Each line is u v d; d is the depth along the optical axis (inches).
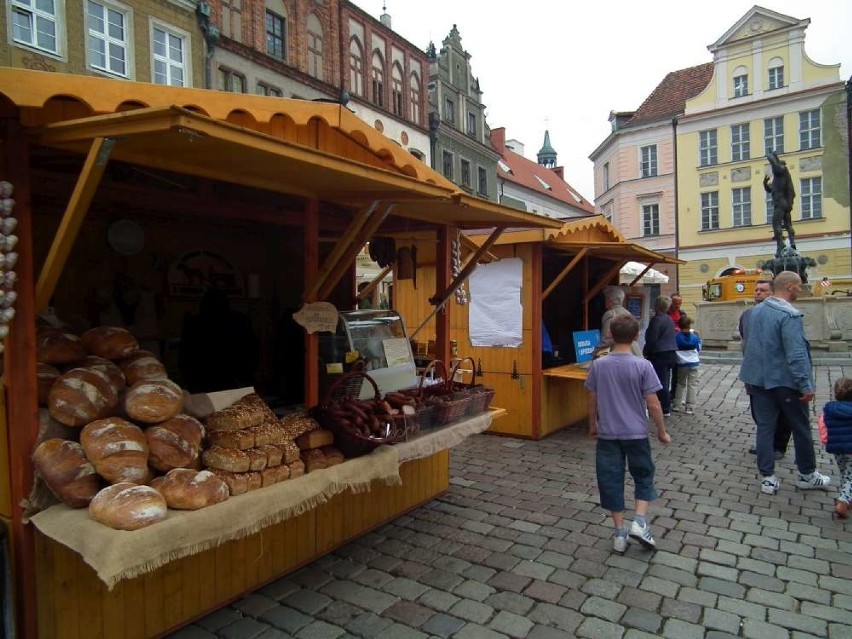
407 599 125.9
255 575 128.7
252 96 111.7
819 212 1219.9
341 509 151.6
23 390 92.0
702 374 479.5
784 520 169.2
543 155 2564.0
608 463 150.3
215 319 178.5
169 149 90.4
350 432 117.6
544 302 310.0
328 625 116.0
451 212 153.2
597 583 132.6
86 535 79.9
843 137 1187.9
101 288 172.7
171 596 111.7
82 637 98.3
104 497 83.0
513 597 126.6
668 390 309.6
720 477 209.2
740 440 264.1
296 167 101.8
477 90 1186.0
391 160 144.1
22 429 91.8
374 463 120.8
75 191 85.3
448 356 188.7
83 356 106.3
